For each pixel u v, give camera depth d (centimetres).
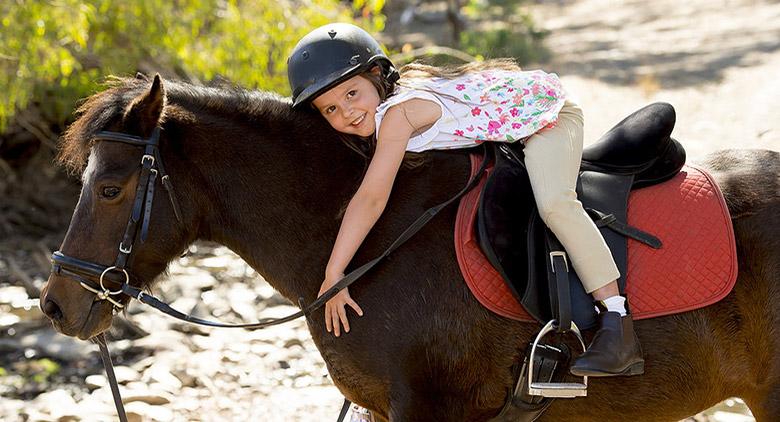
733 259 349
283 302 799
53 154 1123
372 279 352
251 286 838
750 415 559
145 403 604
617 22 2428
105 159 348
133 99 353
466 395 358
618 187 359
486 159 359
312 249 365
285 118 370
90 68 1057
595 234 340
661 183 365
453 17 2006
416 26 2369
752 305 350
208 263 898
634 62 1756
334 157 368
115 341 721
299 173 366
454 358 350
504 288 348
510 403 356
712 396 358
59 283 353
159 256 360
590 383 354
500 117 354
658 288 347
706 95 1376
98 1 957
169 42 981
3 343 716
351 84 348
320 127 370
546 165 344
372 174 342
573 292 347
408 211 358
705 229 352
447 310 348
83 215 350
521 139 360
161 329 734
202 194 365
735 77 1497
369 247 356
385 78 357
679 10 2514
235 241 373
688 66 1653
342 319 349
